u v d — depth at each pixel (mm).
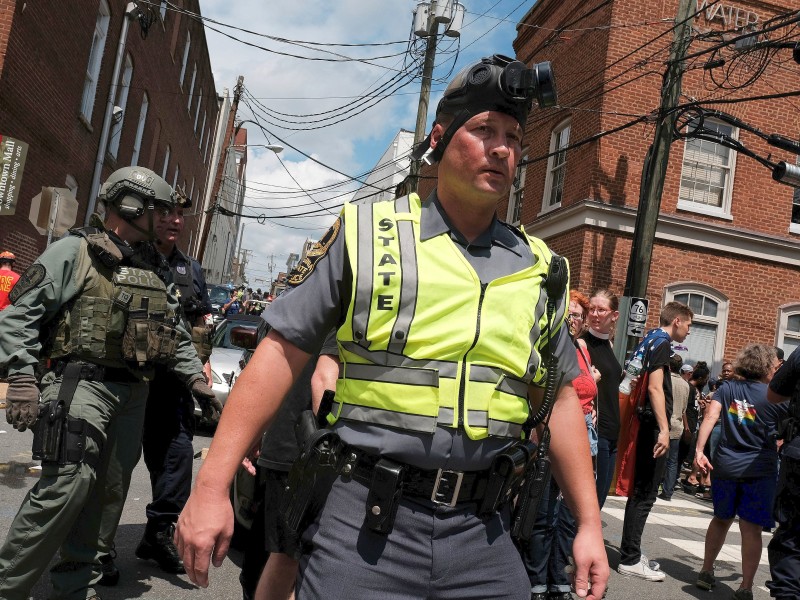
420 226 1622
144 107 19688
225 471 1481
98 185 15898
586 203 12352
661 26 12750
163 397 3934
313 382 2057
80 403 2811
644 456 5086
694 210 13031
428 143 1788
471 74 1658
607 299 4781
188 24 23359
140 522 4777
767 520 4688
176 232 4375
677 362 9469
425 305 1518
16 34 11023
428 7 14109
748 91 13086
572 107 13141
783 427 3814
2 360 2643
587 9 13633
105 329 2881
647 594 4730
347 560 1471
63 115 13602
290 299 1578
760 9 13078
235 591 3750
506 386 1567
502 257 1678
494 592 1558
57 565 3021
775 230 13406
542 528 4023
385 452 1494
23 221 12469
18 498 4801
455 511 1524
